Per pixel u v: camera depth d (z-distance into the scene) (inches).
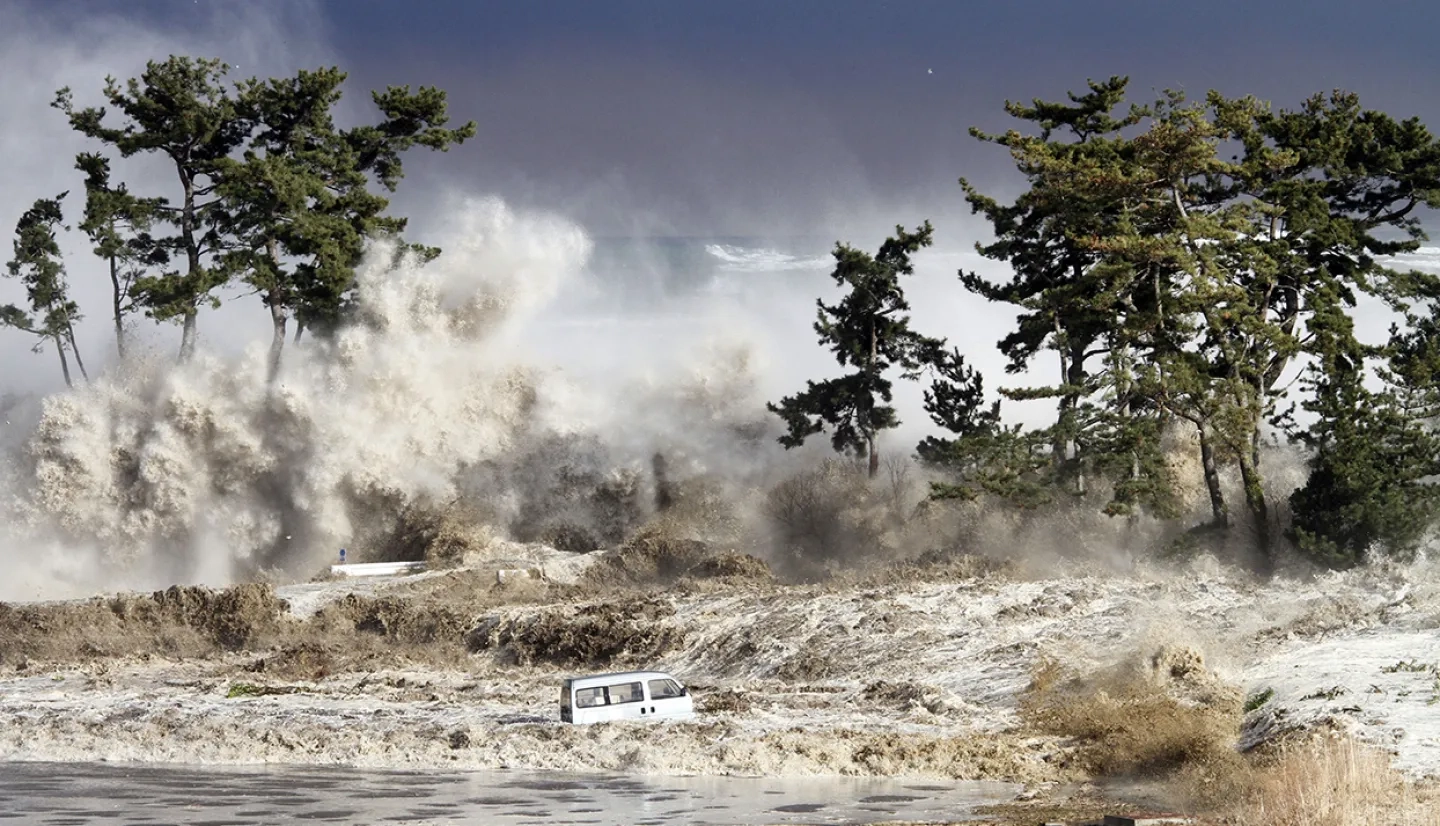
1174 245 3774.6
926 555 4003.4
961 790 1974.7
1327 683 2143.2
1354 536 3469.5
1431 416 3735.2
